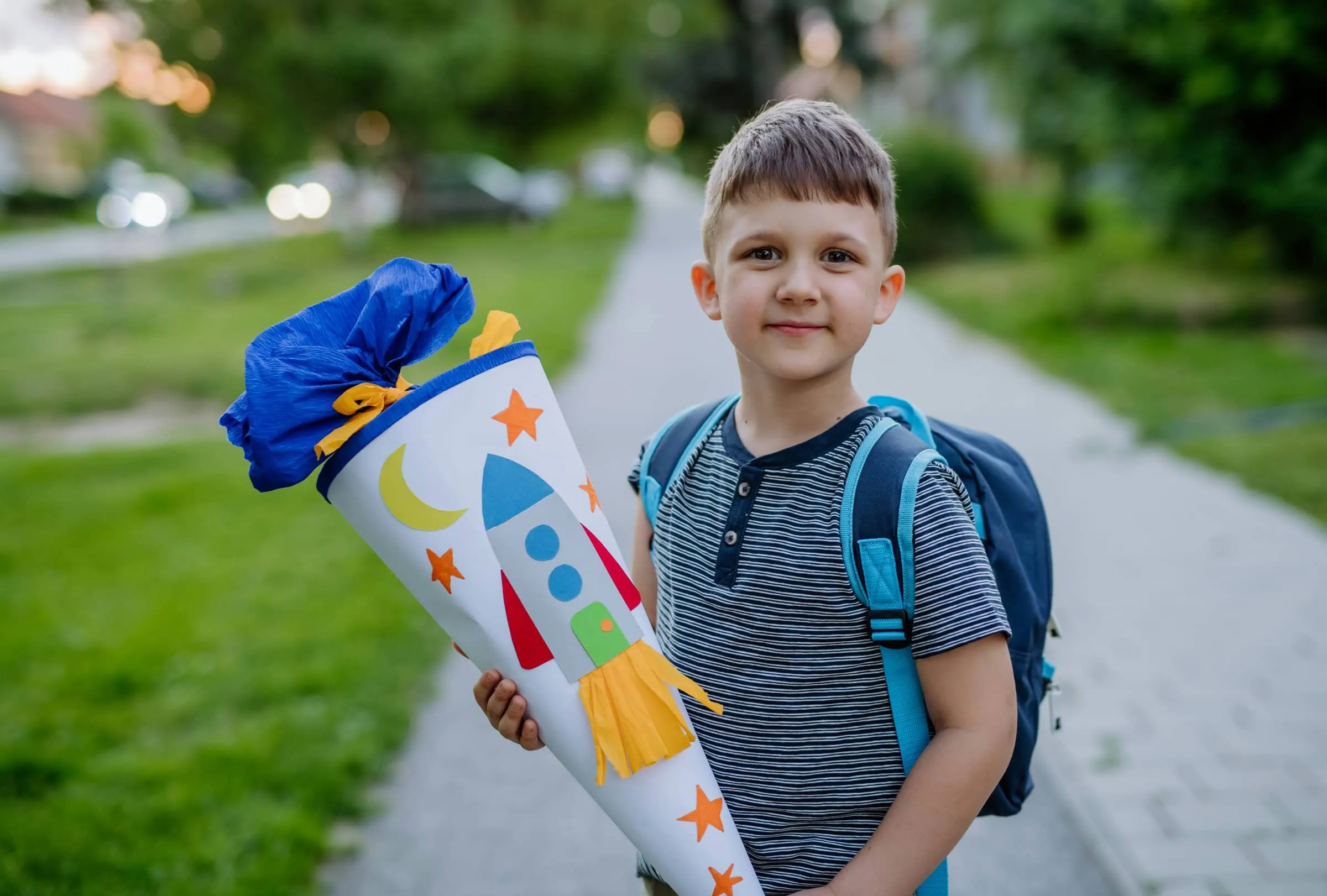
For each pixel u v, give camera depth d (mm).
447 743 3289
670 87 30984
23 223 34469
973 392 7406
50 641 4109
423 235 21906
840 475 1174
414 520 1139
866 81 29453
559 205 26109
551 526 1157
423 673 3730
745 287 1184
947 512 1124
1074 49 9531
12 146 47906
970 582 1100
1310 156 8086
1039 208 17719
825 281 1159
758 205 1170
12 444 8016
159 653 3932
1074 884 2555
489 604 1143
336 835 2852
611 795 1161
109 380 9766
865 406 1233
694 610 1259
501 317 1244
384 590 4473
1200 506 4984
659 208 28531
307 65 16500
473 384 1162
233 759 3119
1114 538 4680
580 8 26203
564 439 1214
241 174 29938
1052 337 9023
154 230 24391
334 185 33281
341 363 1137
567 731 1151
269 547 5125
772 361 1179
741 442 1273
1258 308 9203
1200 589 4125
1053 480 5496
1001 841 2729
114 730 3381
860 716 1182
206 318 13234
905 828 1102
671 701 1165
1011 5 10344
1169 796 2863
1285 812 2770
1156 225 10117
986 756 1096
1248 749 3061
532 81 25125
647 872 1379
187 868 2643
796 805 1208
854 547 1137
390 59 16797
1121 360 7965
